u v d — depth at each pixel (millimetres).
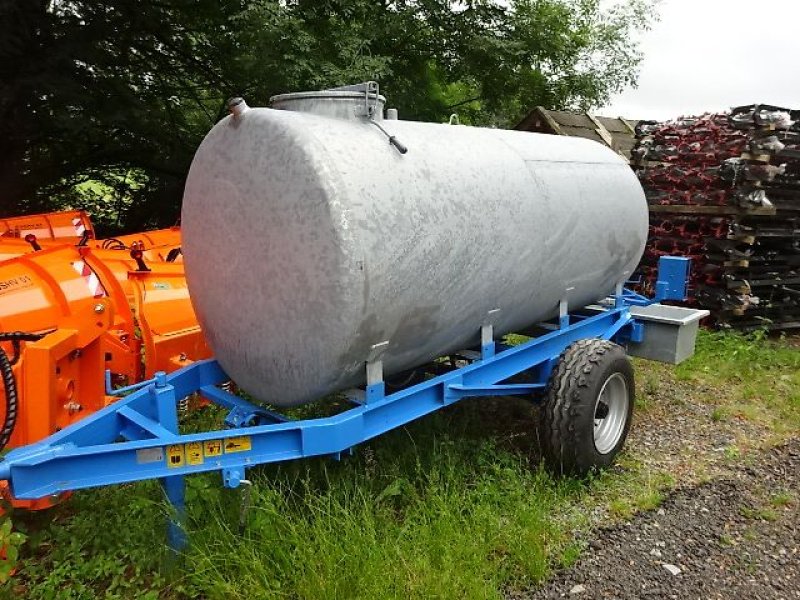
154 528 3293
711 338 7449
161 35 10352
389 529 3322
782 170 7637
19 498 2414
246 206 3086
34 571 3076
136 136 10375
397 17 10594
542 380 4441
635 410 5543
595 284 4781
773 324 8156
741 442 4992
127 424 2992
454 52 12195
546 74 15469
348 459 3805
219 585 2848
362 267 2867
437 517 3461
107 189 11891
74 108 8945
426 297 3285
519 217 3781
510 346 4477
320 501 3312
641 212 5035
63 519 3477
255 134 3029
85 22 9133
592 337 4836
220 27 10281
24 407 3230
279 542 3072
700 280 8094
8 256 5195
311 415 4152
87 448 2535
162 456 2689
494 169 3703
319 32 9742
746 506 4023
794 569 3410
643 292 8484
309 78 8938
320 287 2877
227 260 3229
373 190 2957
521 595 3086
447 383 3598
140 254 4988
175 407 3191
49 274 4129
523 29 12305
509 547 3311
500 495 3758
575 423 3938
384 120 3434
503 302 3889
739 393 6039
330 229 2811
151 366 4559
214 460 2797
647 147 8711
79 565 3098
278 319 3072
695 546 3562
